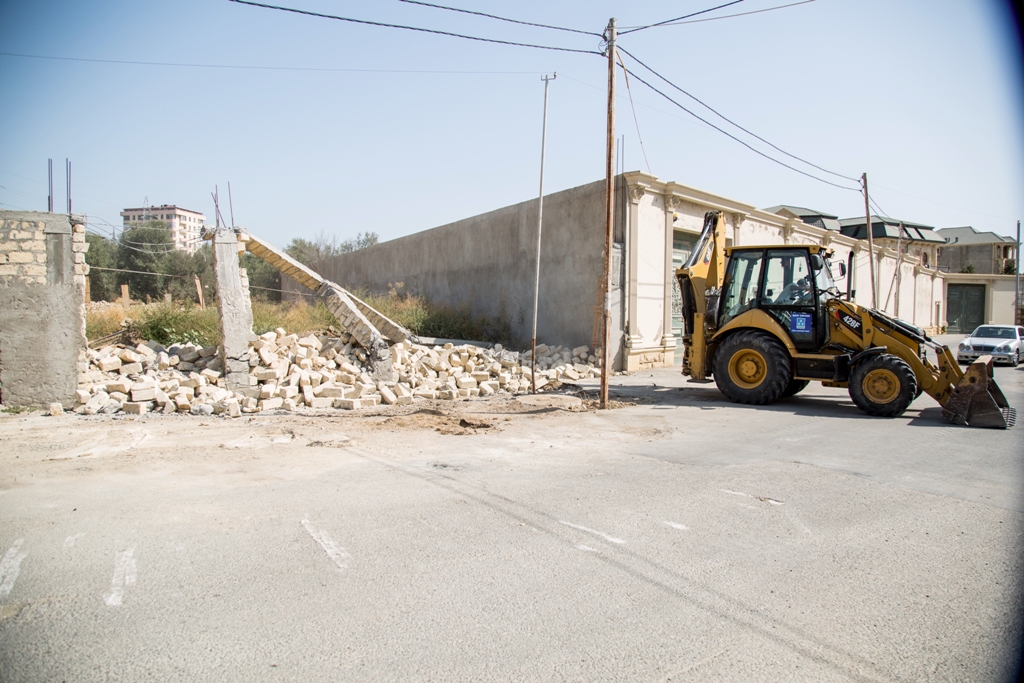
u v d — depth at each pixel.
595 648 3.00
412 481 5.82
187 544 4.20
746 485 5.83
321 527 4.57
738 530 4.64
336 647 2.98
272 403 10.02
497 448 7.38
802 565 4.03
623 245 16.28
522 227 19.59
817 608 3.45
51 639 3.00
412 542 4.32
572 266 17.56
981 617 3.36
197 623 3.18
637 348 16.59
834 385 10.49
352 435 8.04
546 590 3.62
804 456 7.04
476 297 22.00
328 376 11.25
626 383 14.18
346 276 34.06
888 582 3.79
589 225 17.02
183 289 33.19
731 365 11.23
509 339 19.67
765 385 10.77
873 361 9.74
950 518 4.95
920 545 4.39
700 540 4.44
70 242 9.67
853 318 10.32
